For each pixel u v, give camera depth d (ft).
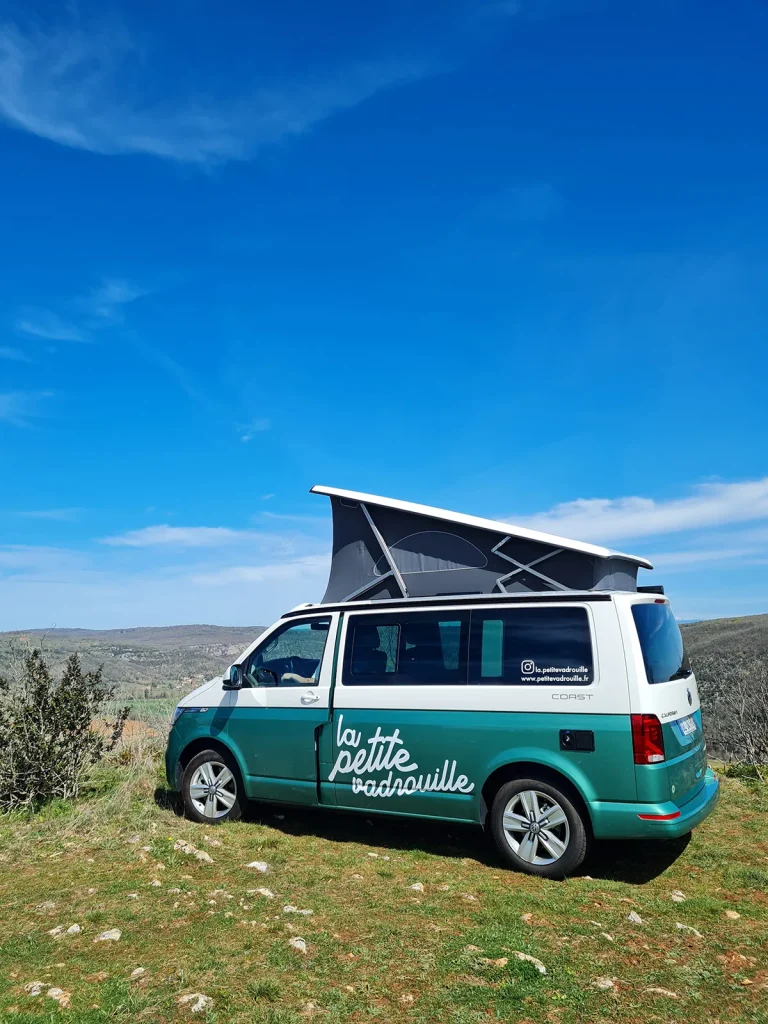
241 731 23.21
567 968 13.15
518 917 15.53
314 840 21.79
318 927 15.10
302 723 22.11
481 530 21.95
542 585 20.92
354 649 22.00
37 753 25.43
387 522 23.58
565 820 18.11
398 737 20.47
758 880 18.02
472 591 21.91
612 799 17.57
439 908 16.14
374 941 14.34
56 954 13.91
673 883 17.95
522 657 19.31
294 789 22.09
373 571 23.58
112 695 30.19
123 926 15.25
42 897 17.11
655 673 18.34
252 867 18.98
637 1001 12.03
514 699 19.04
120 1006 11.76
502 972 12.97
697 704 20.80
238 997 12.12
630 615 18.48
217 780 23.81
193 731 24.14
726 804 25.57
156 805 25.58
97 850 20.80
